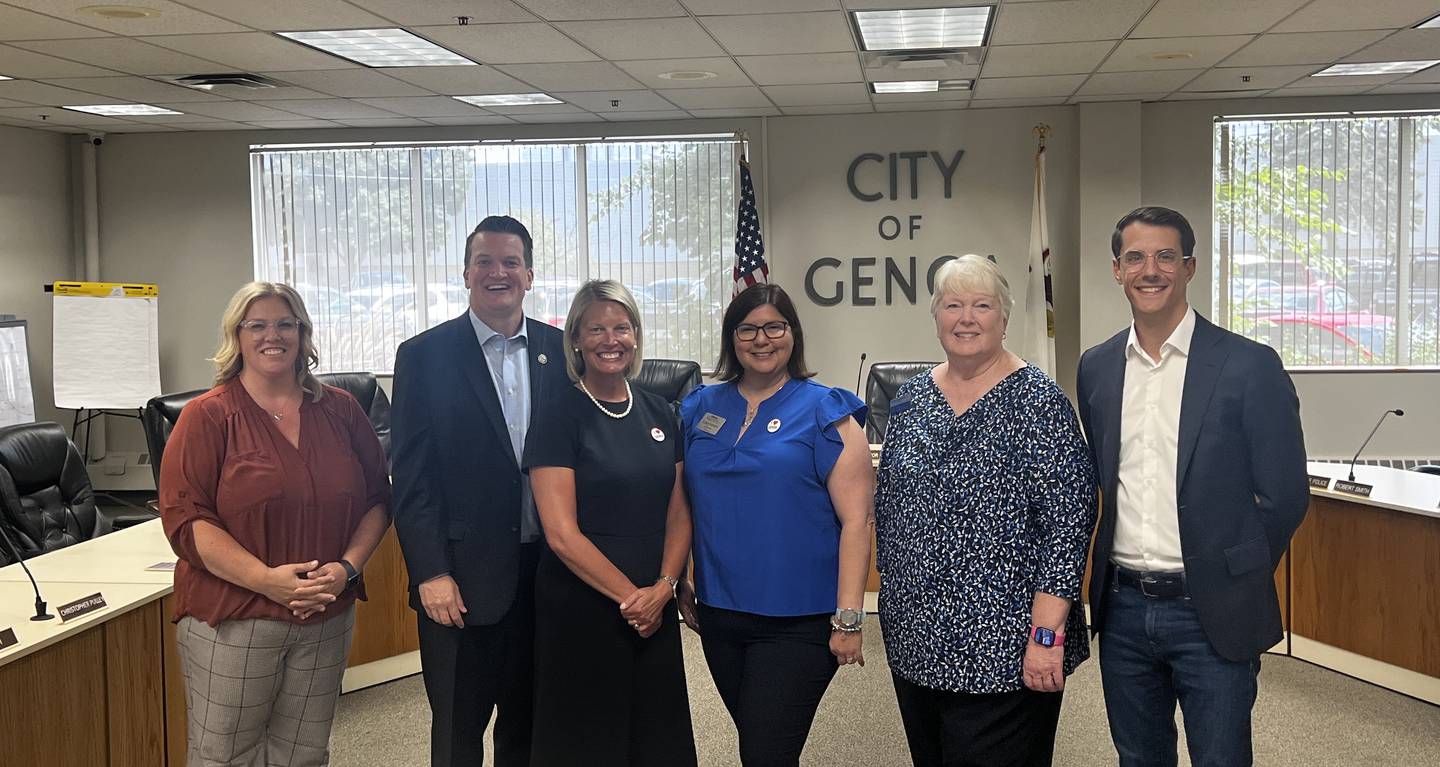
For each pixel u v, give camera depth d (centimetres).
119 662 278
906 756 346
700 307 769
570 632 228
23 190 772
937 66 578
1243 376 212
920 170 736
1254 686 215
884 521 220
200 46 518
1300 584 438
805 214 749
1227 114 707
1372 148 705
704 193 762
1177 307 219
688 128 756
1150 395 221
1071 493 203
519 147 773
